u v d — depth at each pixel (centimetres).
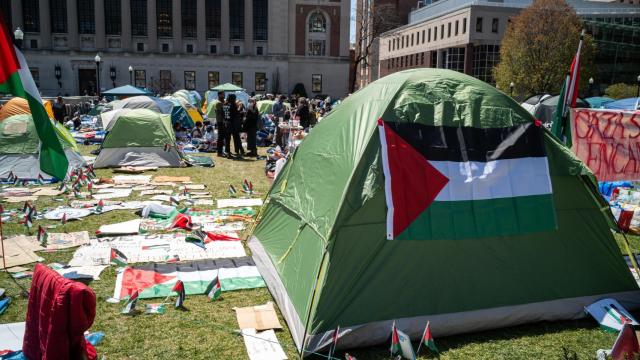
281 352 455
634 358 432
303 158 641
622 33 6556
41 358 365
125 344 463
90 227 817
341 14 6494
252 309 534
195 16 6200
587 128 923
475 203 507
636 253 714
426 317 485
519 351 463
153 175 1300
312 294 475
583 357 454
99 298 555
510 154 525
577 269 539
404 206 489
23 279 600
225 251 714
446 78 556
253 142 1681
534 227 519
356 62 6022
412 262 494
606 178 912
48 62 5922
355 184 492
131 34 6103
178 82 6222
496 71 5019
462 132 521
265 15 6338
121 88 2975
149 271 630
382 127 506
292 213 630
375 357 452
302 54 6506
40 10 5834
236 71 6312
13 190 1069
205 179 1265
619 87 4606
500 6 6231
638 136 869
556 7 4416
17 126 1216
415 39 7994
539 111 2531
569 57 4359
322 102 3919
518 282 517
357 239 487
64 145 1248
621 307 527
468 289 502
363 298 477
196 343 470
